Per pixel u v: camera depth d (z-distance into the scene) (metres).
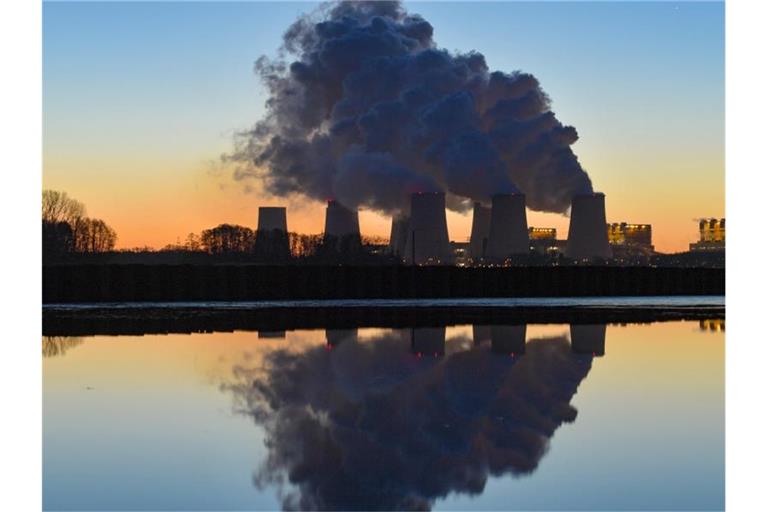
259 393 29.17
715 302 93.50
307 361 37.31
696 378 32.09
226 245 130.75
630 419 24.66
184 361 37.28
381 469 19.48
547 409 26.19
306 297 100.38
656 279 121.25
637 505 16.95
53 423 24.38
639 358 37.94
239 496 17.52
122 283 91.69
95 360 37.62
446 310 75.06
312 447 21.50
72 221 116.19
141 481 18.61
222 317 64.69
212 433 23.05
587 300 100.50
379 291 104.12
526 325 56.50
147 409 26.36
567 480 18.59
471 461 20.17
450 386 30.55
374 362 36.94
